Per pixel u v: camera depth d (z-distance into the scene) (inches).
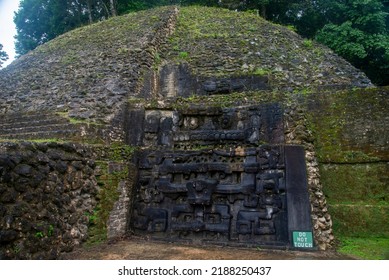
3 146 163.0
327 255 190.7
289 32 512.1
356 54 461.7
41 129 293.9
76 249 200.7
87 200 218.4
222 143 259.0
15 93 414.0
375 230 222.7
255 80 350.6
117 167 245.8
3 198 151.7
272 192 221.9
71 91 365.7
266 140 247.8
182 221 238.2
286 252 200.1
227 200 233.0
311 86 348.5
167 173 254.4
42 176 180.2
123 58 406.9
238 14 594.9
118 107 300.5
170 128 279.4
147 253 200.5
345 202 243.1
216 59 411.2
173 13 563.5
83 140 264.2
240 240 218.7
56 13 900.0
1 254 146.6
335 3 517.7
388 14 505.7
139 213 252.8
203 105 277.9
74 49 510.9
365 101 259.0
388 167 238.7
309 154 229.8
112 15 816.9
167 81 394.3
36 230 169.3
